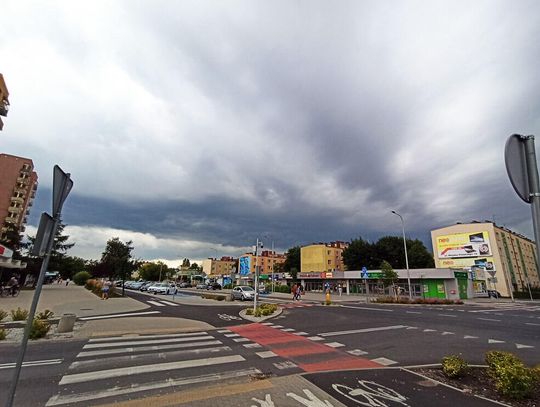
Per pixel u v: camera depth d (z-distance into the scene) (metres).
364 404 5.00
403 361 7.97
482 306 29.27
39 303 22.16
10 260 29.59
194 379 6.18
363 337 11.34
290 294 49.16
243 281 79.50
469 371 6.75
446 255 67.25
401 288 45.53
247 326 13.75
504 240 68.62
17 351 8.42
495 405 5.00
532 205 2.72
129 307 20.56
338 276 54.53
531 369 5.78
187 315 17.12
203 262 146.50
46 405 4.92
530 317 18.84
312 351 8.98
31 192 71.19
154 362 7.40
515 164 2.86
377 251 64.44
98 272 35.25
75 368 6.85
